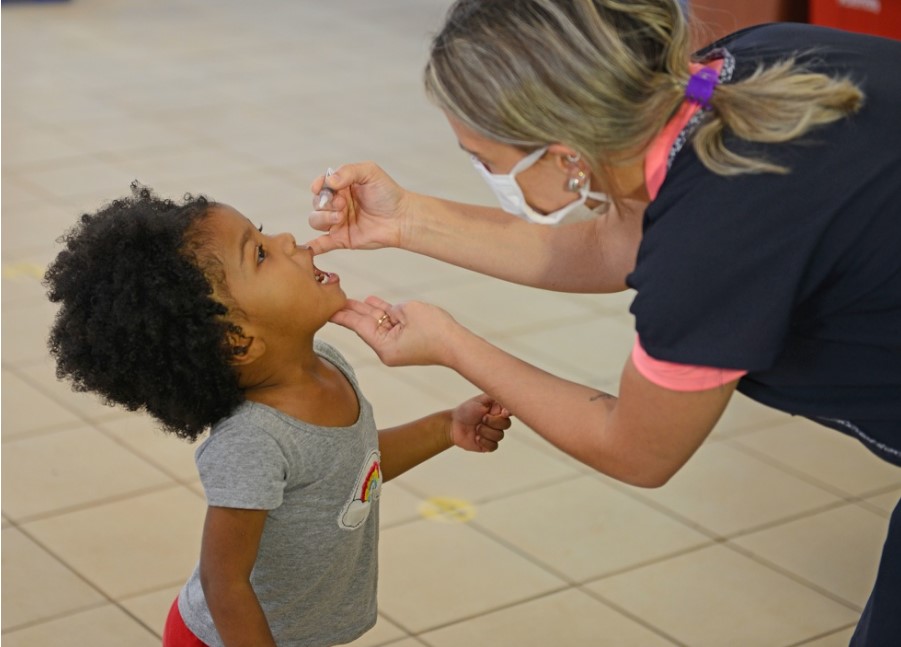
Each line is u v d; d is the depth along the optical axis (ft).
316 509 5.27
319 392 5.34
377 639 7.91
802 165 4.29
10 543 8.76
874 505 9.73
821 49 4.60
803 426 10.98
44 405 10.77
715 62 4.71
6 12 27.40
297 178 17.13
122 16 27.71
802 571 8.84
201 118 20.01
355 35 26.53
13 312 12.60
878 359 4.67
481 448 6.13
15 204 15.74
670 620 8.24
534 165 4.62
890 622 5.13
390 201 5.96
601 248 5.93
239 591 4.94
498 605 8.33
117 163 17.57
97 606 8.12
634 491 9.81
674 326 4.36
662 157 4.50
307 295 5.20
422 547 8.96
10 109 20.11
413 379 11.48
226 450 5.05
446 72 4.49
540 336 12.54
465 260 6.07
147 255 4.89
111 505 9.30
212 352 4.94
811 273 4.40
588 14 4.31
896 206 4.32
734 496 9.80
